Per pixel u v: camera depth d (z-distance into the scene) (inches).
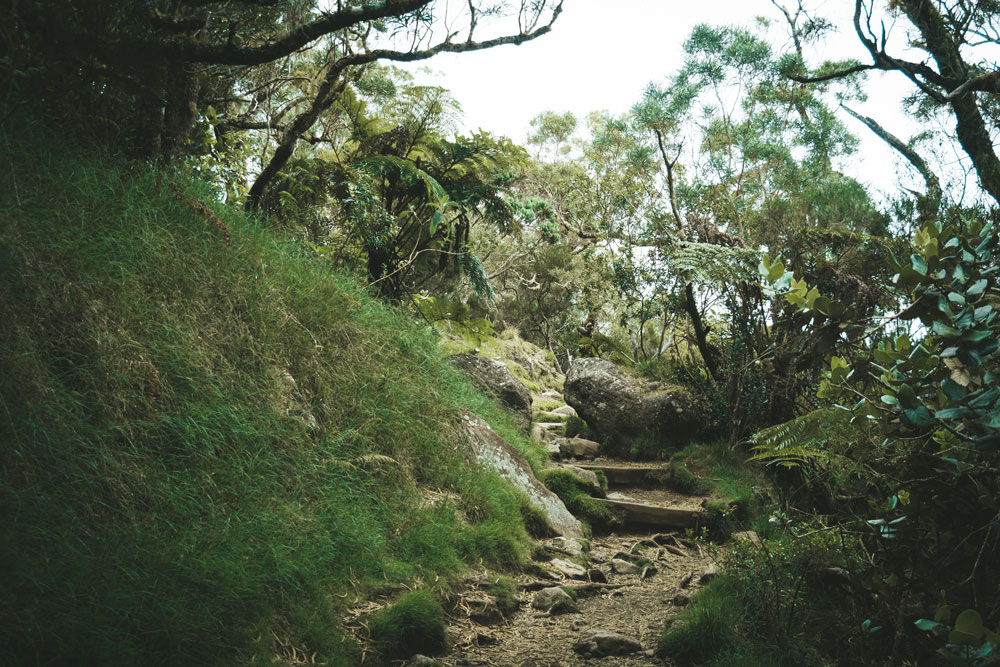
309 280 233.9
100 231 174.7
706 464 338.3
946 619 95.3
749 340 348.8
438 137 425.4
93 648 99.4
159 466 142.0
